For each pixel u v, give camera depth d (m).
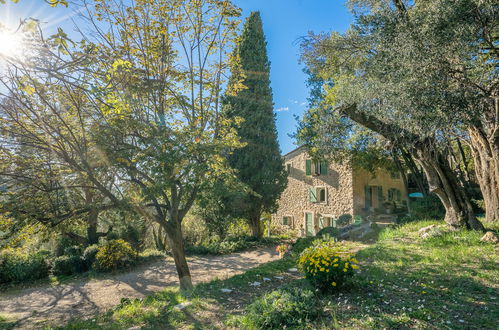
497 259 6.62
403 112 7.02
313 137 16.88
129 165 7.83
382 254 8.10
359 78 9.54
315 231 22.62
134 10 8.35
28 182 7.37
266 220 25.67
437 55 6.41
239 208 18.95
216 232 20.36
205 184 8.45
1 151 7.22
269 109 20.19
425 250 8.22
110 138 7.47
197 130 8.14
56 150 7.25
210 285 7.28
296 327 3.98
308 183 23.77
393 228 13.95
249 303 5.50
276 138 20.25
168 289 9.66
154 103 8.80
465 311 4.12
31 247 16.42
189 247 17.42
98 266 13.79
